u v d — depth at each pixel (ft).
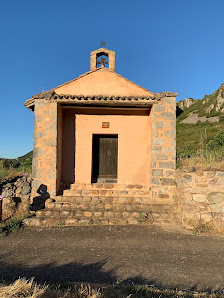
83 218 23.06
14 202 26.78
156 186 26.37
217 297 10.13
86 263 14.06
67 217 23.32
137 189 28.96
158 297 9.99
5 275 12.47
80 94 28.35
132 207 25.13
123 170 30.19
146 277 12.26
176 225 21.97
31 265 13.82
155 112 27.25
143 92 28.48
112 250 16.15
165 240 18.07
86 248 16.55
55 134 26.89
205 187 20.99
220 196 20.42
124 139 30.50
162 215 23.86
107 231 20.36
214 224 20.20
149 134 29.40
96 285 11.05
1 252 15.94
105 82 28.66
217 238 18.52
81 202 26.04
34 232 20.31
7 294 9.04
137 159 30.35
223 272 12.90
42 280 11.85
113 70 31.32
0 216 22.70
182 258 14.76
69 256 15.16
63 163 30.09
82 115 30.68
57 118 27.40
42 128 26.91
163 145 26.89
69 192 27.66
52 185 26.45
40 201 25.99
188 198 21.36
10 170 35.45
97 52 31.60
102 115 30.73
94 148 32.07
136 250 16.12
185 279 12.07
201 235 19.24
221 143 49.06
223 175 20.85
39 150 26.66
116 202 26.40
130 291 10.47
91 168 30.25
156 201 26.17
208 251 15.93
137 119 30.71
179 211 23.65
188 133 126.82
